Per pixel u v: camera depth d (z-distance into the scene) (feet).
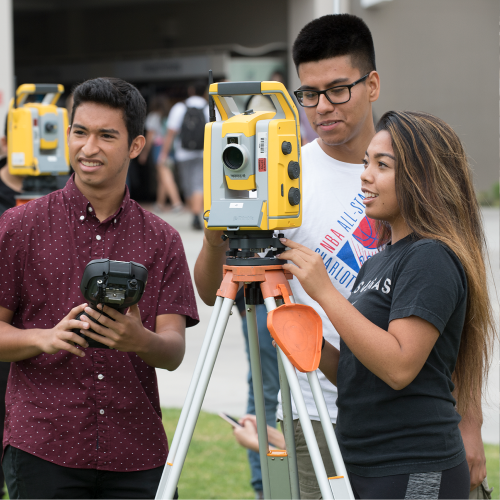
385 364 10.62
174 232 14.01
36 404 12.80
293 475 12.82
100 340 11.75
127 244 13.46
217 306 11.73
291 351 10.93
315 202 14.83
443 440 11.02
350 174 14.89
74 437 12.71
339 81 14.06
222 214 11.48
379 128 12.11
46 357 12.87
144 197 100.94
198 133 64.80
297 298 14.67
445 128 11.91
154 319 13.56
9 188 22.74
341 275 14.78
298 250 11.48
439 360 11.28
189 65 100.12
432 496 10.85
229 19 101.04
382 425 11.18
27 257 13.00
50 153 22.59
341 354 12.22
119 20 107.65
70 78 107.96
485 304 11.80
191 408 11.45
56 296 13.03
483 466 13.15
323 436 14.47
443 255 11.02
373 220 14.70
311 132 33.58
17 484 12.88
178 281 13.76
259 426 12.94
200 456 24.22
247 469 23.24
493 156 79.61
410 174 11.46
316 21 14.20
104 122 12.75
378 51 70.69
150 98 102.99
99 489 13.16
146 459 13.17
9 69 52.44
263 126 11.42
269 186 11.39
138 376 13.37
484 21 76.59
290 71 83.20
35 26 111.86
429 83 74.95
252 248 11.61
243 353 34.42
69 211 13.30
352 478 11.55
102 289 11.05
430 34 74.18
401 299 10.89
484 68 76.02
